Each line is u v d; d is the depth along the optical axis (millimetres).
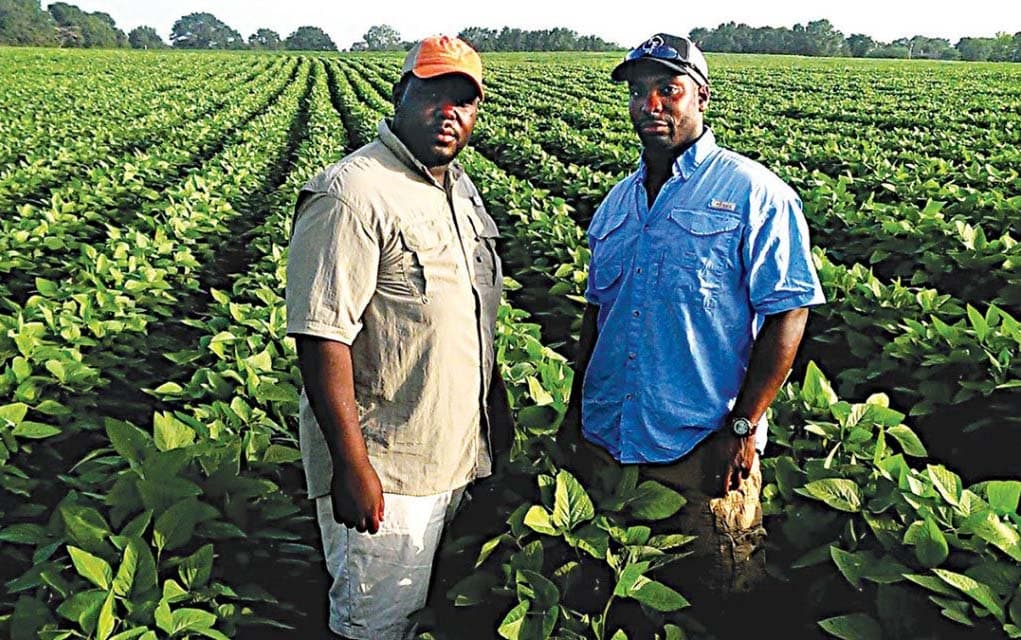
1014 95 42625
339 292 3293
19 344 5559
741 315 3850
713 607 4082
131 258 8078
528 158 18391
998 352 5520
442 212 3510
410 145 3439
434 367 3531
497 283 3898
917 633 3277
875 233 9336
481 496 4352
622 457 4070
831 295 7148
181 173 17297
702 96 3818
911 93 44531
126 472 3771
